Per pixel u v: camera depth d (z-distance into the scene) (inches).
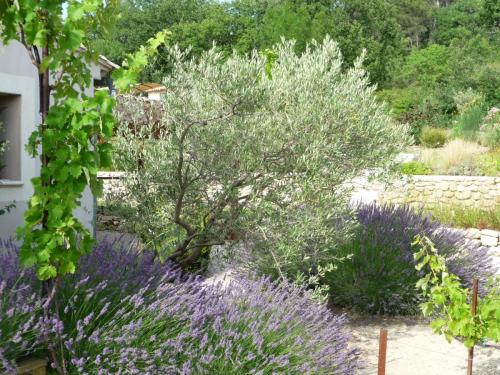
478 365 212.8
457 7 2896.2
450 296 177.0
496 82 1120.2
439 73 1919.3
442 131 881.5
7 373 120.9
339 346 174.9
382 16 2030.0
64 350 133.9
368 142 229.0
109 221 317.4
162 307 144.3
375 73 1780.3
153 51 142.3
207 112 224.4
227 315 157.1
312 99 218.7
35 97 298.0
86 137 123.3
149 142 238.1
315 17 1699.1
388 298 265.0
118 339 128.6
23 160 291.7
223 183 225.3
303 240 211.6
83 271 163.0
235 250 233.6
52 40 127.2
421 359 216.1
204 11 2404.0
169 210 240.1
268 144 218.5
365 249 271.0
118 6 137.6
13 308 121.8
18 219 289.0
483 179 553.9
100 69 340.8
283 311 168.9
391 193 561.9
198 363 136.5
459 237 300.2
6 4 126.0
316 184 211.3
